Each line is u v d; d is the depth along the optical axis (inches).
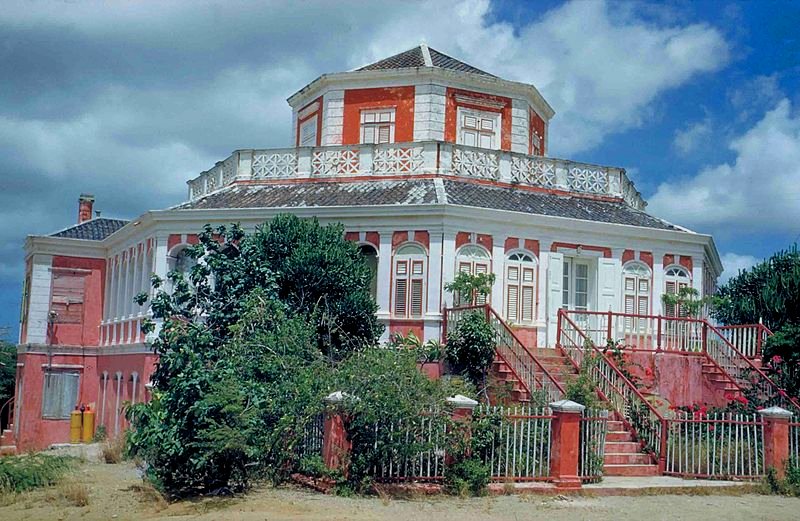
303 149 1129.4
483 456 671.1
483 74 1231.5
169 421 633.6
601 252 1065.5
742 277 1393.9
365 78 1186.0
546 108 1290.6
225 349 703.1
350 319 893.8
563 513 596.1
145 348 1095.0
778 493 706.2
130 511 591.2
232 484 653.3
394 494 634.8
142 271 1166.3
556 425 682.2
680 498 674.2
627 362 920.9
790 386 905.5
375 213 1000.2
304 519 552.7
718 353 975.0
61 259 1397.6
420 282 988.6
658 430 772.0
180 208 1093.8
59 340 1379.2
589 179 1163.3
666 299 1080.2
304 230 922.7
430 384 662.5
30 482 677.3
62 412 1364.4
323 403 658.8
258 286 782.5
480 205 1018.7
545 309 1026.7
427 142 1084.5
